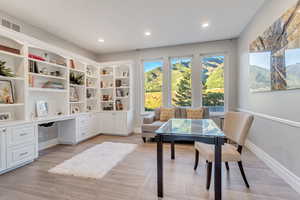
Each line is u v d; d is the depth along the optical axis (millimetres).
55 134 3539
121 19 2836
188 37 3758
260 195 1631
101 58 5027
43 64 3283
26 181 1942
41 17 2740
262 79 2436
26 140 2443
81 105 4133
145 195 1651
